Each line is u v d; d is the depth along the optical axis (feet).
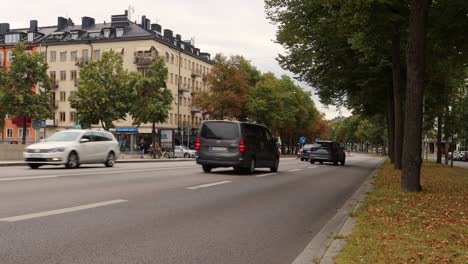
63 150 65.21
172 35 296.71
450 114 116.57
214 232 22.79
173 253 18.39
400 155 74.69
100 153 72.69
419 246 19.62
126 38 250.98
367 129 326.65
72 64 262.26
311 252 19.57
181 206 30.09
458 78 93.91
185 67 284.61
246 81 216.33
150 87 153.58
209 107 212.84
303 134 317.01
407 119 41.81
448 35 54.29
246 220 26.61
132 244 19.45
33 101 167.84
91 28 274.77
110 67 165.07
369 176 69.26
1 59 284.61
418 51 40.55
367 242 20.34
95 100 161.89
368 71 85.56
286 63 89.97
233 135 60.54
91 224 22.94
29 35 278.87
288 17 63.77
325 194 42.34
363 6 46.42
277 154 70.54
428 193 40.91
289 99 262.26
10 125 269.23
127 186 40.06
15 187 36.83
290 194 40.81
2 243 18.52
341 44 77.00
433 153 348.59
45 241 19.13
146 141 241.76
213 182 47.09
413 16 40.63
